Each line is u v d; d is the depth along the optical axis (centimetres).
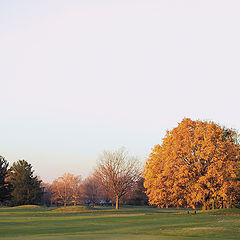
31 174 10550
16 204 10081
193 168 5091
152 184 5578
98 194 11238
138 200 11344
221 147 5153
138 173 8294
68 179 12250
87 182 12475
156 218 4491
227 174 5022
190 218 4312
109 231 2956
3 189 9744
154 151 5894
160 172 5612
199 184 4950
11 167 10569
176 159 5278
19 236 2481
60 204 13150
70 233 2759
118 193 8119
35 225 3566
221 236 2548
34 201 10250
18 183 10194
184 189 5169
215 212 4869
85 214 5916
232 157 5222
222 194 4888
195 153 5128
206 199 5241
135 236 2427
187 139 5306
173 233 2723
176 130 5588
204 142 5156
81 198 12019
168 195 5269
